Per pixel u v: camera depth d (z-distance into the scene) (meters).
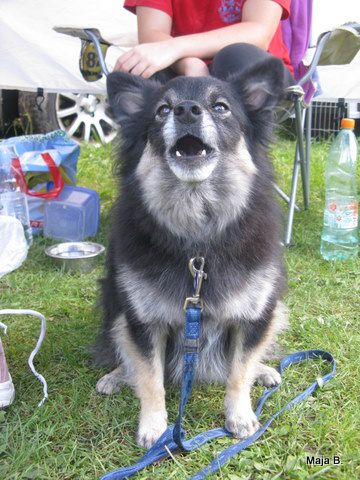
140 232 0.69
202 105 0.66
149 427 0.68
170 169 0.67
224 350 0.75
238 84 0.73
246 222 0.69
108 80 0.75
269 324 0.71
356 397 0.73
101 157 1.99
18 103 2.24
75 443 0.65
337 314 0.98
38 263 1.18
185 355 0.64
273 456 0.63
